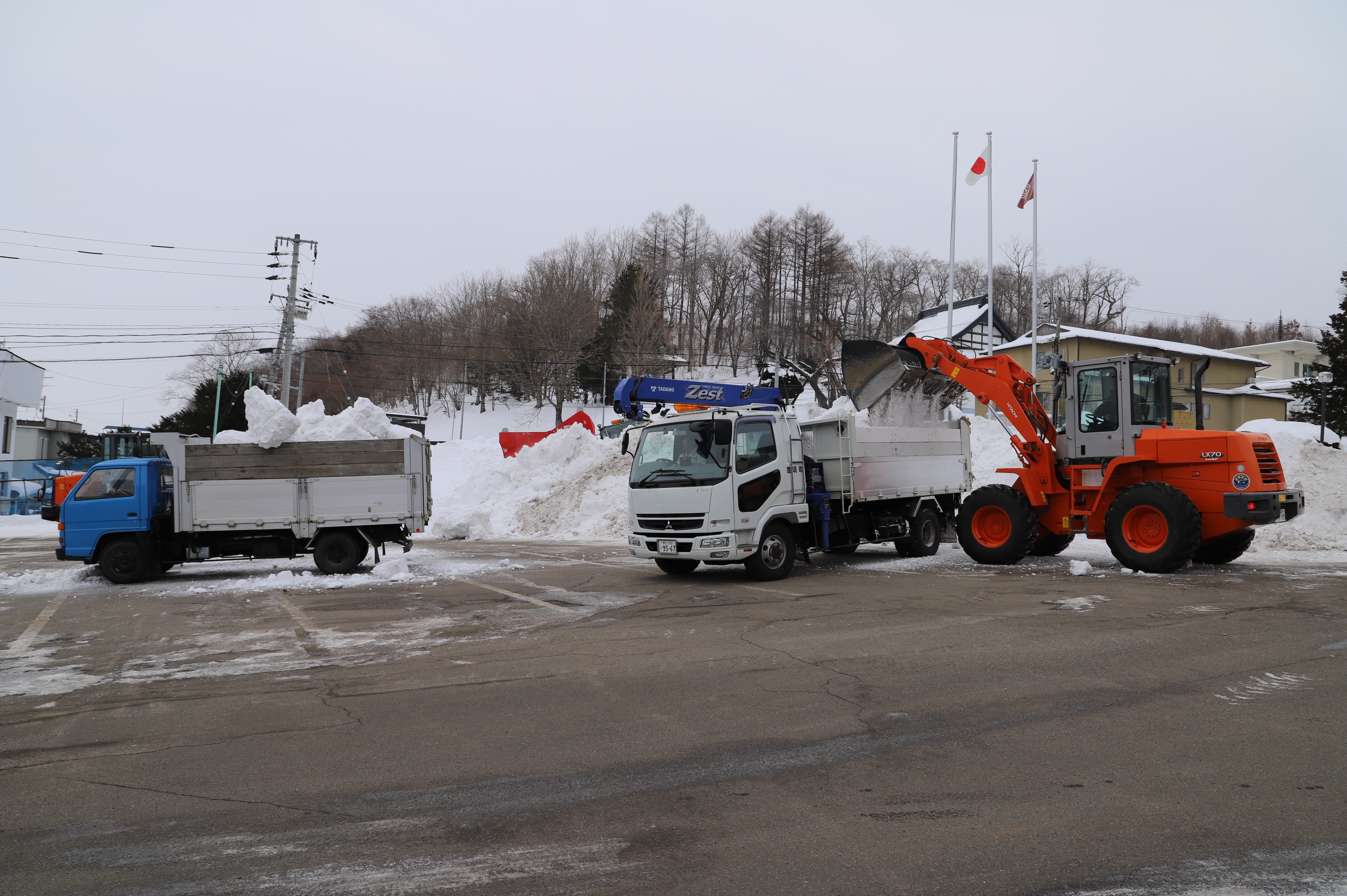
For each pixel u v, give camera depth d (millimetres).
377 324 77375
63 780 4676
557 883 3381
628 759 4840
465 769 4723
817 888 3299
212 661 7727
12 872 3559
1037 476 13805
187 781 4629
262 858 3656
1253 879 3318
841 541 13680
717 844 3721
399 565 14445
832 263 78812
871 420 15242
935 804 4121
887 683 6398
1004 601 10039
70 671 7461
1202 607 9383
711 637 8273
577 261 83875
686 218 90188
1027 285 78688
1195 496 12242
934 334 55438
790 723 5457
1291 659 6918
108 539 13711
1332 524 16344
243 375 54281
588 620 9422
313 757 4984
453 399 79250
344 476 14188
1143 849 3594
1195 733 5109
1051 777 4445
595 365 69250
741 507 11898
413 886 3377
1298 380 37812
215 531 13836
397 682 6777
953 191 32750
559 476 26141
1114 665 6793
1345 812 3943
